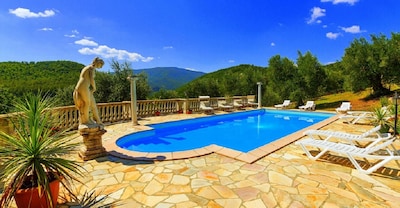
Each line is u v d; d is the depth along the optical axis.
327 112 13.70
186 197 3.12
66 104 16.16
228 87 25.44
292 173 3.98
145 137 8.52
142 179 3.75
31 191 2.50
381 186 3.44
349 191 3.27
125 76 18.45
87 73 4.74
